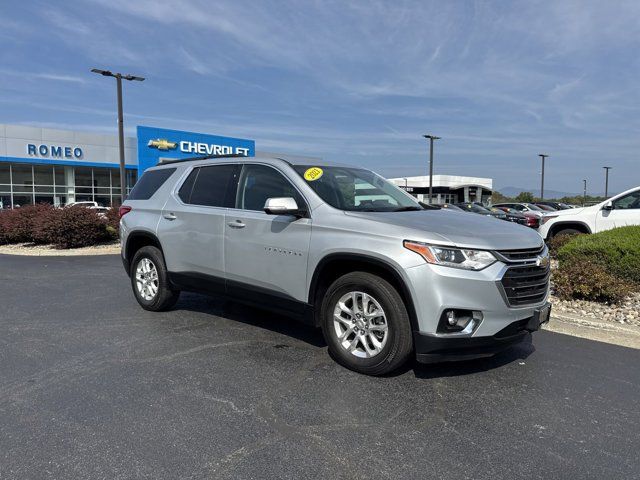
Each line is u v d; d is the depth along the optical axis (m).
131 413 3.46
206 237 5.33
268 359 4.54
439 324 3.67
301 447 3.02
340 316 4.28
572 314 6.32
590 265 7.09
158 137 33.62
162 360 4.52
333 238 4.19
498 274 3.71
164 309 6.28
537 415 3.49
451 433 3.21
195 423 3.31
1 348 4.90
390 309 3.87
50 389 3.87
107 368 4.32
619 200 10.27
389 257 3.82
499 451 3.00
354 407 3.56
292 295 4.55
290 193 4.70
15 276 9.53
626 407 3.64
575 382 4.10
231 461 2.86
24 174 35.31
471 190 69.12
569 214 10.85
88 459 2.87
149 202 6.23
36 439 3.10
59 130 35.56
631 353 4.89
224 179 5.41
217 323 5.75
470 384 4.02
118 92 20.88
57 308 6.61
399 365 3.95
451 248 3.69
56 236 14.87
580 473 2.77
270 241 4.68
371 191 4.98
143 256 6.27
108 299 7.18
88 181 38.28
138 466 2.80
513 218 17.64
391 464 2.84
